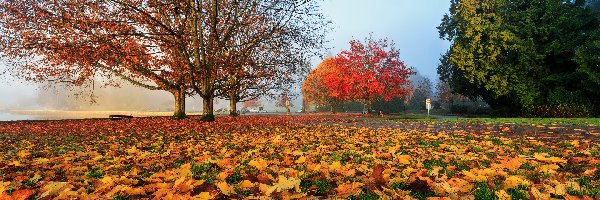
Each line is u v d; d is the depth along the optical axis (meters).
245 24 18.55
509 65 32.16
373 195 3.28
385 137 10.21
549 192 3.27
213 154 6.77
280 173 4.39
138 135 11.84
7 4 18.39
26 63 21.41
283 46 19.69
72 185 3.43
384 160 5.71
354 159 5.87
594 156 5.80
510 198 3.05
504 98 37.28
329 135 11.28
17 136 11.88
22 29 19.19
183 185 3.30
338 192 3.38
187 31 17.94
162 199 3.13
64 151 7.49
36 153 7.20
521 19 32.25
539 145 7.65
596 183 3.80
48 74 22.48
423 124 17.58
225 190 3.26
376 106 61.69
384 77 38.94
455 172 4.55
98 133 12.73
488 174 4.15
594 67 27.61
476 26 33.41
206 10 19.17
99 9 18.16
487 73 33.25
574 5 32.00
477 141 8.73
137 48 19.95
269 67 21.52
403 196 3.24
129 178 4.08
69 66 21.89
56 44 18.23
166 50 21.47
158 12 18.11
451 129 13.41
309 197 3.33
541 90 32.12
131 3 17.23
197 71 19.48
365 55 40.03
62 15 18.06
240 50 19.73
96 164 5.50
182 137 11.00
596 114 29.73
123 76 22.77
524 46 30.92
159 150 7.53
